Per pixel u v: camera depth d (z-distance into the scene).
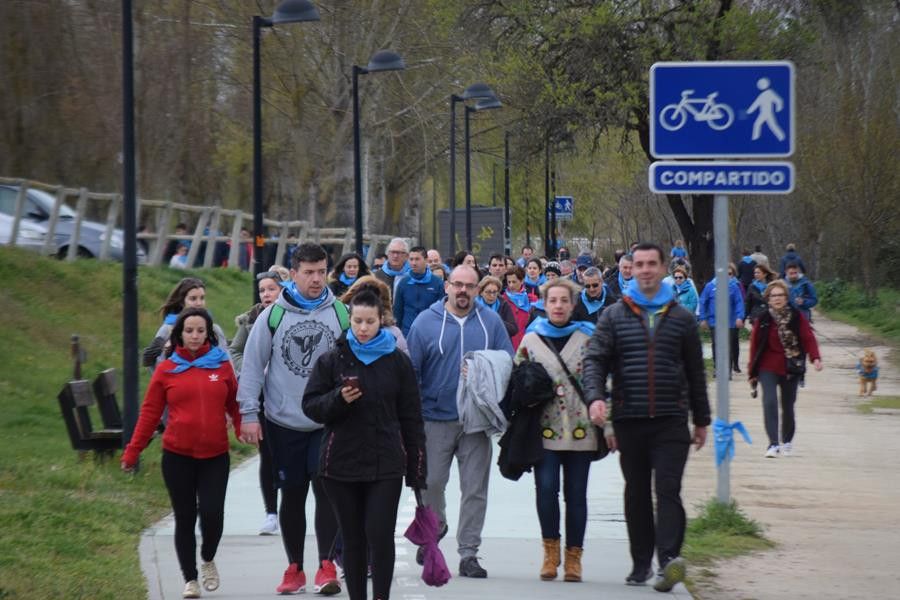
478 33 104.88
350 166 122.00
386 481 21.30
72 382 37.88
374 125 126.25
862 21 107.69
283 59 121.62
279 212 136.75
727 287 29.66
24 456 37.78
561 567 26.95
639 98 94.69
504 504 34.53
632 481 24.83
